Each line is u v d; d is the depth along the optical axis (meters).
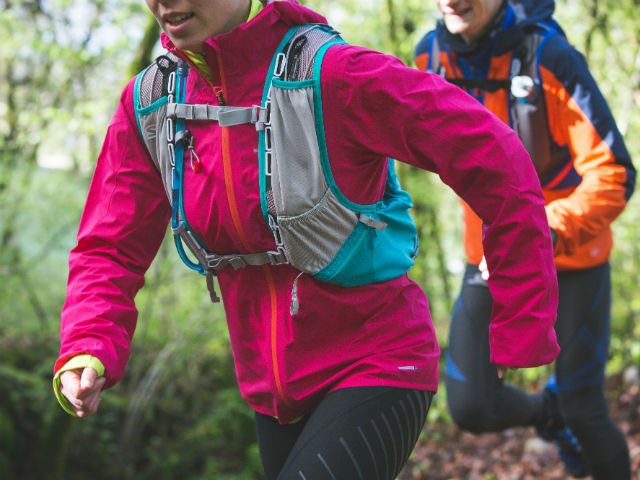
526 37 2.20
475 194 1.39
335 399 1.48
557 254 2.13
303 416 1.66
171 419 6.50
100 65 6.58
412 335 1.52
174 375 6.65
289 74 1.34
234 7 1.36
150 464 6.27
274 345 1.51
